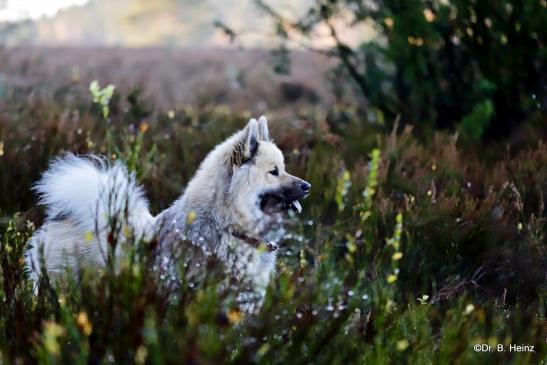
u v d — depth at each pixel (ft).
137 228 21.80
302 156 36.65
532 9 40.14
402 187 32.89
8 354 16.19
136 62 108.47
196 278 19.06
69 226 22.81
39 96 48.55
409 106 45.42
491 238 27.73
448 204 29.84
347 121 48.19
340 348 16.93
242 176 23.41
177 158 36.78
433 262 27.07
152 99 50.14
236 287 18.88
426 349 18.29
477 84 42.24
